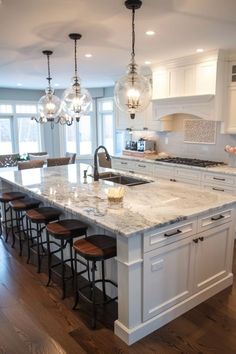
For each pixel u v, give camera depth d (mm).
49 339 2277
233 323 2441
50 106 4363
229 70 4410
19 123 8625
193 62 4590
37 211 3373
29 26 3113
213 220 2662
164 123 5578
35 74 6016
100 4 2547
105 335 2311
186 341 2242
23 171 4469
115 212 2426
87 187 3332
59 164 5844
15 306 2689
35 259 3652
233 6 2602
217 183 4324
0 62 4836
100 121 9078
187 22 3010
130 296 2178
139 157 5863
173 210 2473
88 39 3584
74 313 2580
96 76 6391
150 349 2166
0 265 3484
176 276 2469
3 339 2285
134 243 2125
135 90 2824
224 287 2938
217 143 5035
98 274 2914
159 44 3873
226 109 4531
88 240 2537
